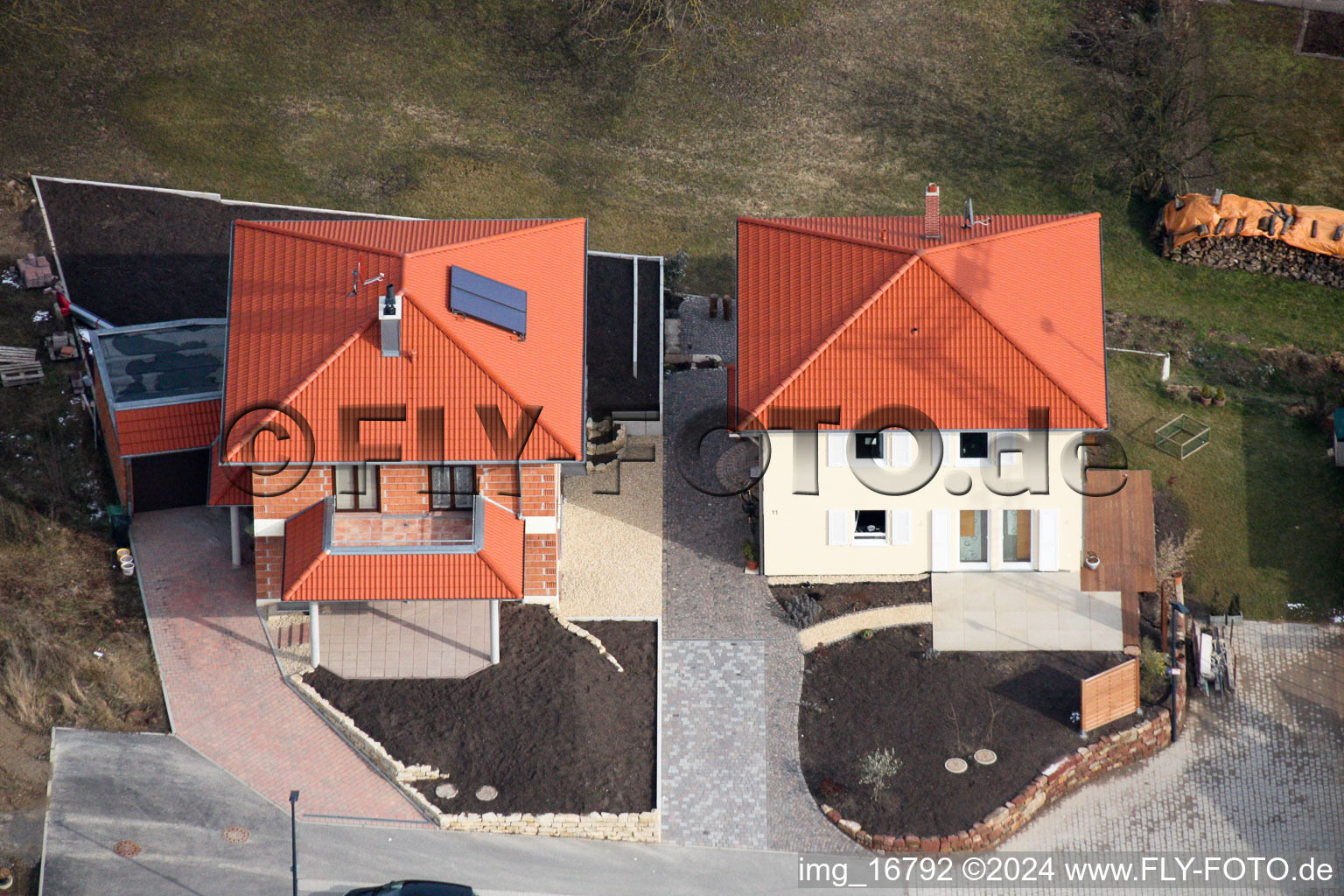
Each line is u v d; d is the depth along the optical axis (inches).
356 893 2204.7
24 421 2915.8
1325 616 2741.1
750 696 2551.7
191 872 2251.5
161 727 2452.0
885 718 2522.1
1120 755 2518.5
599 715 2491.4
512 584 2445.9
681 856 2337.6
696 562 2760.8
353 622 2600.9
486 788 2379.4
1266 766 2522.1
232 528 2677.2
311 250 2674.7
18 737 2416.3
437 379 2492.6
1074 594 2689.5
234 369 2571.4
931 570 2704.2
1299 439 3024.1
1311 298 3400.6
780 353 2635.3
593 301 3287.4
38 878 2237.9
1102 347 2662.4
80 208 3395.7
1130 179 3619.6
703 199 3609.7
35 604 2610.7
